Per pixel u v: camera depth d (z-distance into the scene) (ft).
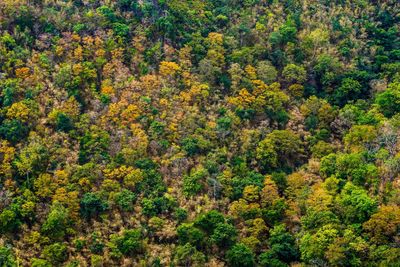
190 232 272.51
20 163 286.66
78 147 304.50
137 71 350.84
